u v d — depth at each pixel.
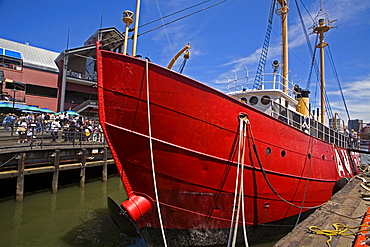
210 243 6.43
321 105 16.59
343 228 5.76
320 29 16.70
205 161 5.81
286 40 12.09
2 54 25.00
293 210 7.99
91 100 28.27
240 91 10.37
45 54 29.70
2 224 8.55
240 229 6.71
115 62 5.30
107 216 9.50
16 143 14.03
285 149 7.40
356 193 9.21
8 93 24.12
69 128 16.17
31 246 6.96
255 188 6.59
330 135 12.48
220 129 5.90
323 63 16.84
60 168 13.05
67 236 7.63
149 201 5.92
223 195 6.17
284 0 12.05
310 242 4.96
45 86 26.72
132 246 6.90
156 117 5.43
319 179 9.28
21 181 11.19
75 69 29.58
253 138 6.45
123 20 6.18
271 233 7.59
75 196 12.37
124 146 5.59
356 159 17.22
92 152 15.45
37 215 9.52
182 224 6.15
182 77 5.49
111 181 16.06
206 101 5.72
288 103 10.83
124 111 5.41
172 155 5.60
